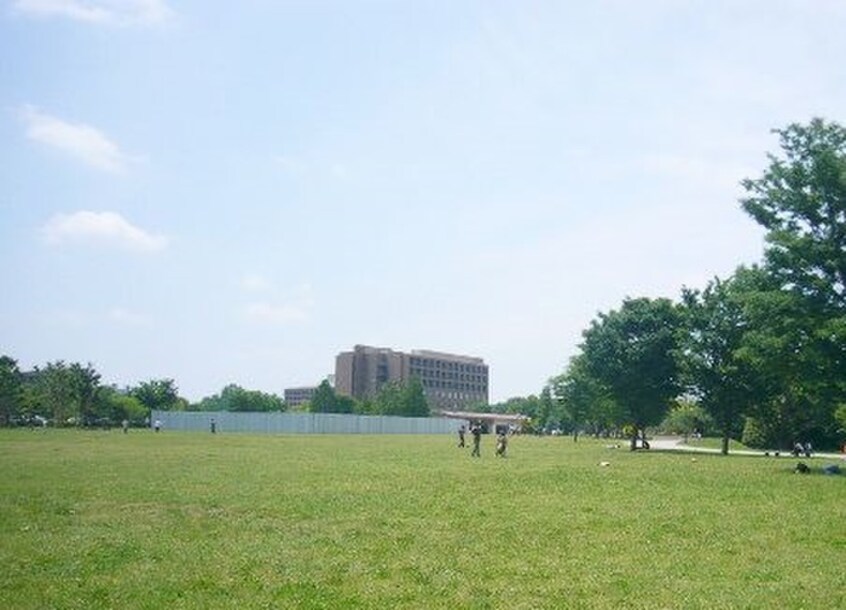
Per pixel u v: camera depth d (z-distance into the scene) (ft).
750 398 236.43
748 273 173.58
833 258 156.25
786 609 42.27
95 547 58.80
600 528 69.77
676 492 102.22
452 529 68.74
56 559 54.34
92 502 85.71
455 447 257.14
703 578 49.83
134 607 42.19
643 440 284.00
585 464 162.09
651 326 272.31
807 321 155.12
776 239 161.17
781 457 228.43
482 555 56.95
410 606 42.73
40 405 460.96
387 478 119.44
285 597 44.42
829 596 45.11
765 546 61.31
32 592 45.09
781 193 164.04
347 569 51.78
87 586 46.62
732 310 233.76
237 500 88.48
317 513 78.38
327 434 465.06
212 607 42.24
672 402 276.41
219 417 495.00
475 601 43.78
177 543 60.75
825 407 251.19
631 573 51.11
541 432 631.15
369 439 354.95
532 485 109.81
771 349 161.27
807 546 61.52
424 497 93.15
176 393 600.39
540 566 53.16
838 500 93.97
